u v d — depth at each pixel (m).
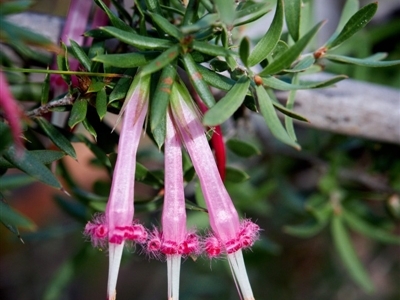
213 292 0.30
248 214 0.29
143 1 0.16
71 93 0.15
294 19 0.16
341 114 0.20
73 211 0.23
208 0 0.14
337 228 0.24
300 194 0.28
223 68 0.15
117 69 0.15
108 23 0.16
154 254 0.15
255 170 0.26
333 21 0.30
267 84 0.15
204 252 0.15
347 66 0.25
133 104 0.14
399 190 0.24
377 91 0.20
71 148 0.15
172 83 0.14
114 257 0.14
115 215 0.14
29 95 0.17
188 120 0.14
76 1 0.16
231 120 0.22
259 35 0.22
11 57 0.17
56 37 0.18
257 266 0.29
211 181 0.14
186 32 0.13
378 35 0.26
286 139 0.14
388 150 0.24
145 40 0.14
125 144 0.14
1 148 0.14
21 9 0.13
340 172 0.25
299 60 0.17
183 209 0.14
